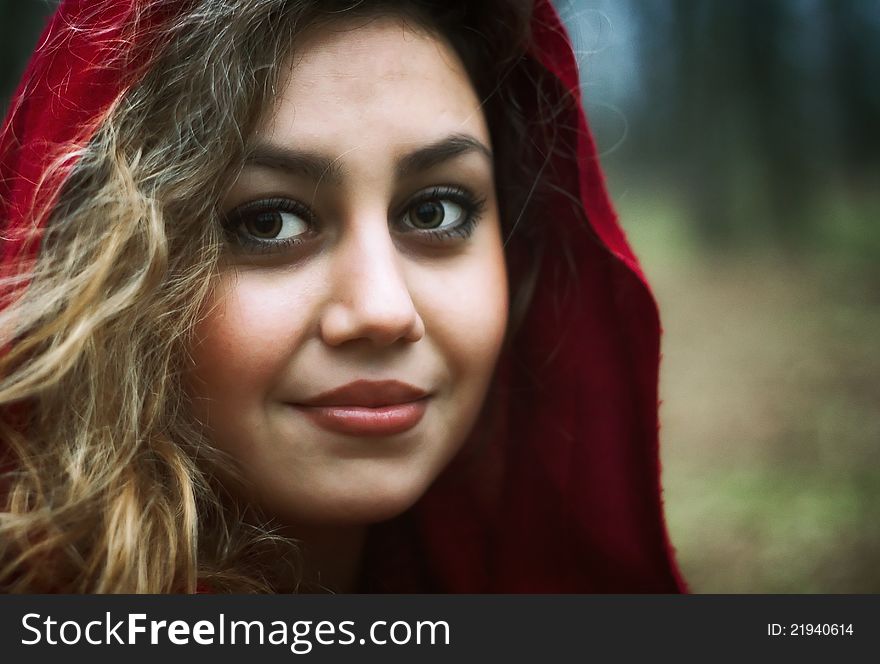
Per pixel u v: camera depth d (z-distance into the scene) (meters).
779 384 4.42
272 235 0.94
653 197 7.74
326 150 0.93
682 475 3.58
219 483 1.00
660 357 1.28
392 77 0.97
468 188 1.05
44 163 0.97
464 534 1.40
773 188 7.18
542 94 1.22
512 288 1.32
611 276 1.29
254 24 0.93
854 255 6.28
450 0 1.11
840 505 3.15
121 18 0.96
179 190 0.92
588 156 1.22
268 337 0.92
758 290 6.00
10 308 0.92
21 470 0.93
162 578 0.91
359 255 0.94
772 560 2.89
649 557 1.37
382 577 1.37
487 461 1.37
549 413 1.36
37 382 0.91
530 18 1.15
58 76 0.98
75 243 0.93
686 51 7.50
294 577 1.13
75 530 0.88
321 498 0.97
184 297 0.92
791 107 7.36
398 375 0.97
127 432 0.91
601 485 1.35
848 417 3.91
